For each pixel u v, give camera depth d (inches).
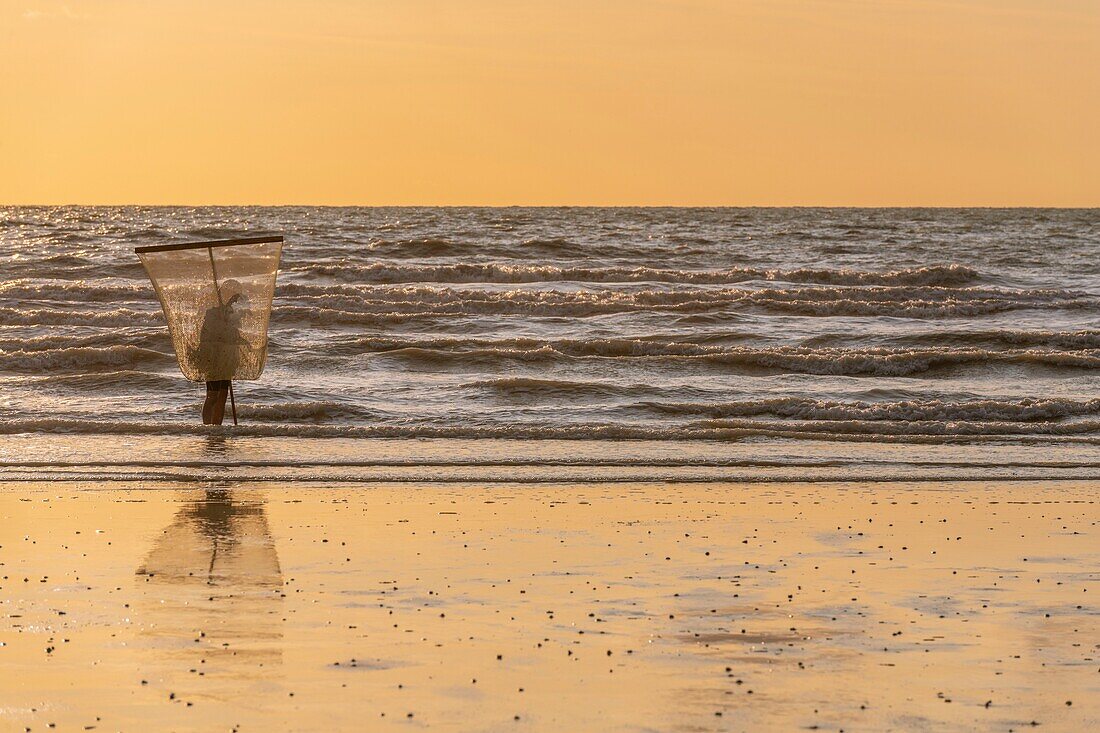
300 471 1390.3
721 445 1603.1
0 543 1035.3
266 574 941.2
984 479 1385.3
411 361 2378.2
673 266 4630.9
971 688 692.7
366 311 3171.8
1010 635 797.2
